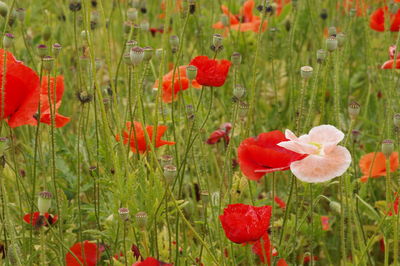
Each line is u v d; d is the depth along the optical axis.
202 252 1.44
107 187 1.42
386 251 1.39
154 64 2.16
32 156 1.65
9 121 1.22
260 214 1.29
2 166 1.25
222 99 1.90
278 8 2.37
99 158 1.54
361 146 1.87
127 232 1.42
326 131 1.26
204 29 2.15
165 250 1.43
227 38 2.05
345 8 2.12
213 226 1.46
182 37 1.40
